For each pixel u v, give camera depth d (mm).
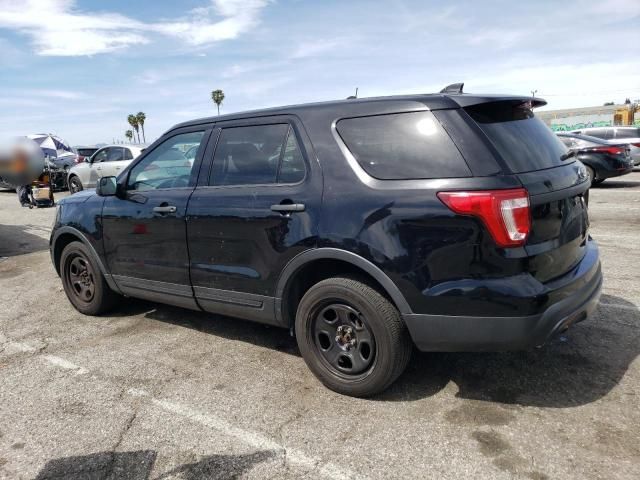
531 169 2758
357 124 3053
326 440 2684
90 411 3090
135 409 3092
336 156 3068
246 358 3754
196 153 3844
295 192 3178
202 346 4012
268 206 3262
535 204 2621
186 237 3756
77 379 3529
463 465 2424
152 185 4133
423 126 2826
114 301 4805
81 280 4852
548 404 2904
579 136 13016
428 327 2762
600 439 2559
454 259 2641
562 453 2467
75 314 4961
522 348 2650
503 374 3273
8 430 2918
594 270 3102
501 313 2584
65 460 2623
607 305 4391
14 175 5430
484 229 2562
